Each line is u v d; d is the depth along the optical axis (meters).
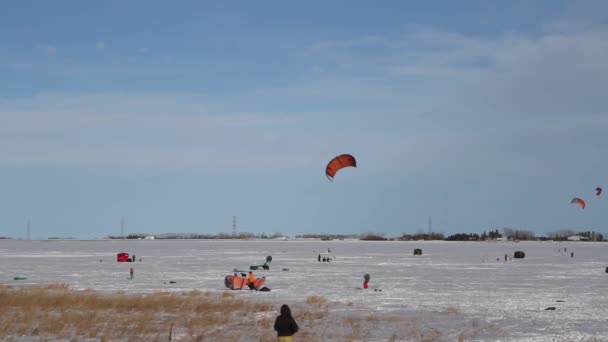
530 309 31.64
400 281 49.28
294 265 72.38
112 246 174.75
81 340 21.73
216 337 22.44
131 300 31.91
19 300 31.48
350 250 136.50
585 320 27.69
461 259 89.69
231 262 78.50
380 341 21.97
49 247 162.25
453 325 26.02
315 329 24.44
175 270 61.97
